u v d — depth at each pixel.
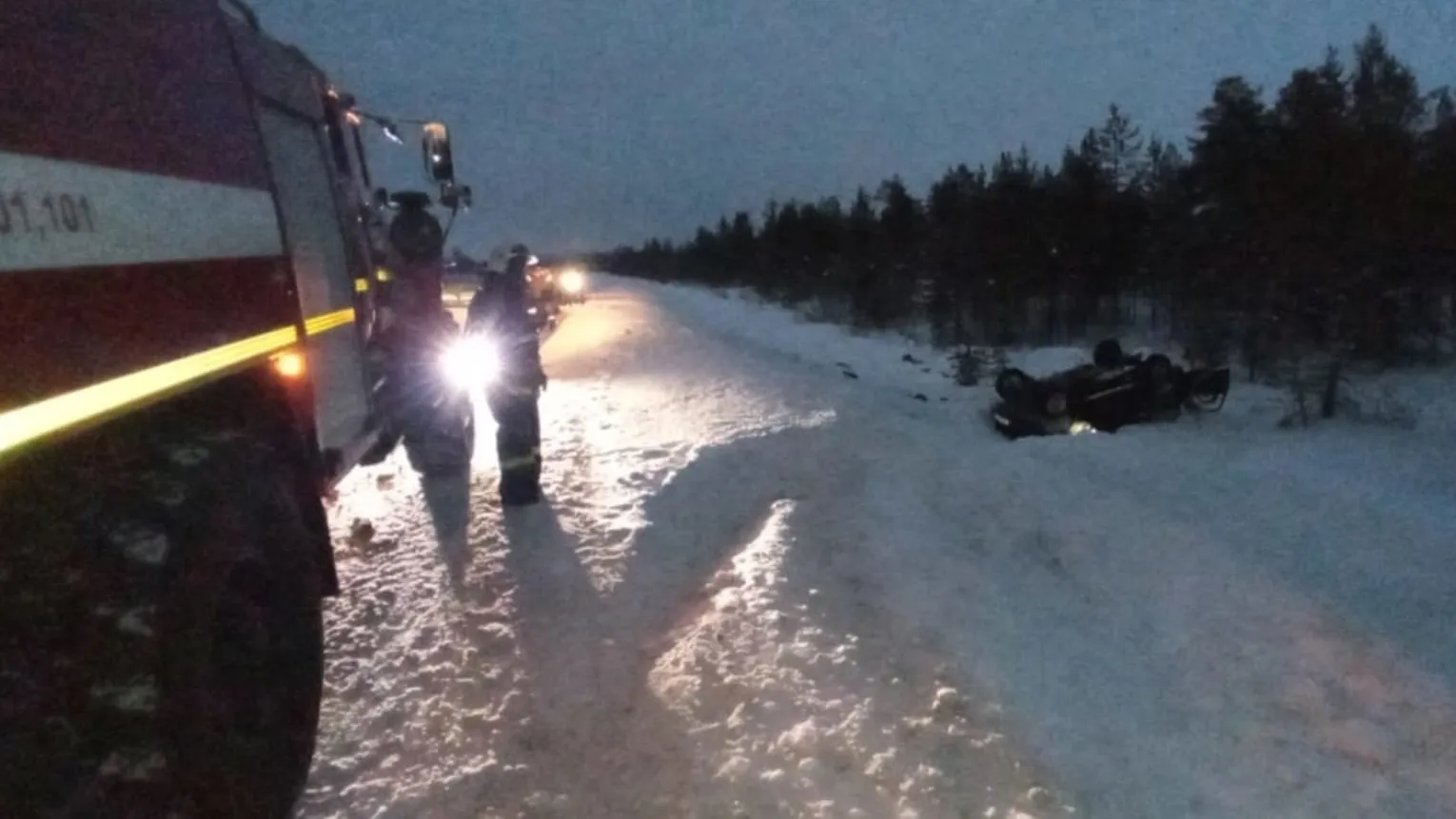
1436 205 17.17
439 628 6.02
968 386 19.14
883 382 19.41
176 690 3.38
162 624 3.32
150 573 3.33
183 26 4.69
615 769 4.60
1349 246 16.20
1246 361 17.86
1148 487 9.76
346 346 7.12
